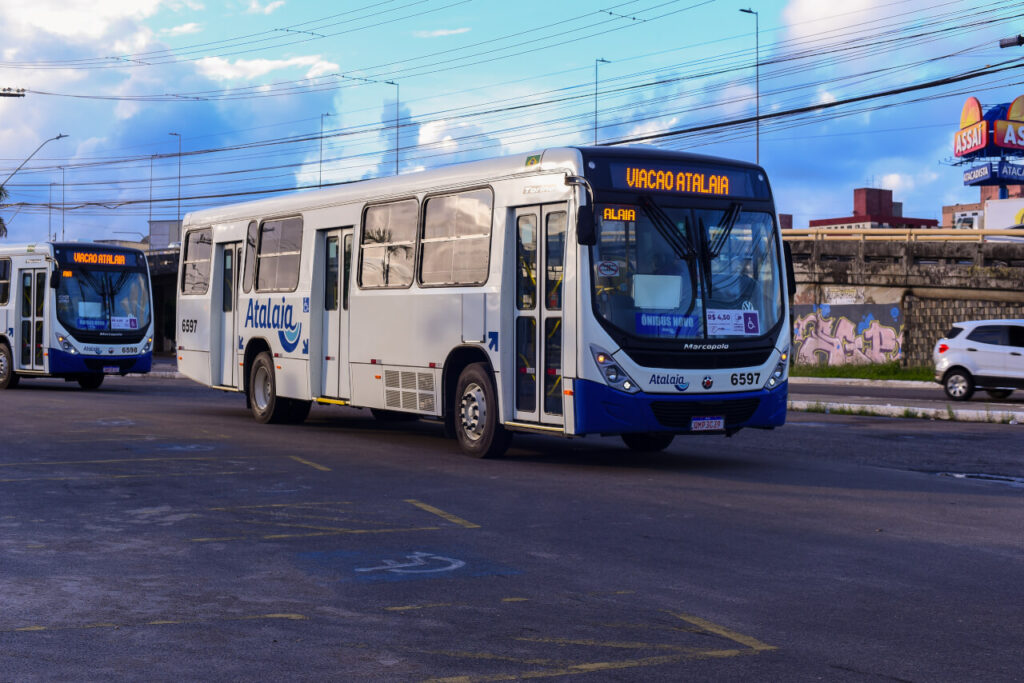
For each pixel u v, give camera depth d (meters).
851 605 6.71
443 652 5.68
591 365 12.07
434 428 18.22
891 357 39.66
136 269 29.95
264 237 18.55
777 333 13.01
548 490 11.10
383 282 15.58
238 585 7.14
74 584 7.14
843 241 41.16
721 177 12.97
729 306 12.72
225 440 15.53
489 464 13.17
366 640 5.89
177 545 8.39
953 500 10.88
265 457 13.63
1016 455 15.03
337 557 7.98
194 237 20.84
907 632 6.11
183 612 6.46
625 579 7.35
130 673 5.31
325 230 16.98
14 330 29.55
